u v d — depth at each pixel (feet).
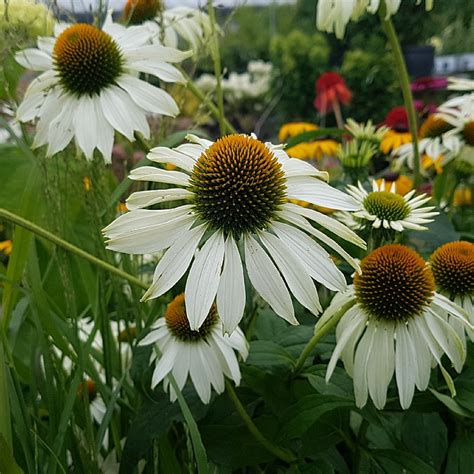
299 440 0.88
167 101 0.89
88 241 1.26
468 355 0.79
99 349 1.14
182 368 0.82
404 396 0.70
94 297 1.03
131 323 1.12
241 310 0.61
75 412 0.92
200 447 0.70
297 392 0.84
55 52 0.89
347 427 0.83
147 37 0.96
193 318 0.60
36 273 0.88
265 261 0.64
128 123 0.86
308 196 0.68
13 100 0.93
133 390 0.96
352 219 0.92
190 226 0.66
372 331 0.73
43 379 0.83
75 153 0.93
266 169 0.67
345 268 0.95
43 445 0.78
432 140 1.39
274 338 0.85
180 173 0.69
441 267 0.83
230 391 0.79
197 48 1.03
